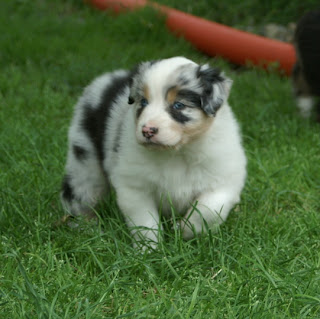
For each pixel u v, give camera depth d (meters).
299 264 4.68
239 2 13.27
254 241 4.92
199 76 4.59
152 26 11.61
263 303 4.09
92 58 10.25
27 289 4.14
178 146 4.55
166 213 5.25
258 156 6.78
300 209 5.75
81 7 13.39
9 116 8.05
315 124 8.27
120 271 4.54
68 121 7.93
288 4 13.07
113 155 5.07
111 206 5.47
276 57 10.62
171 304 4.04
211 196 4.92
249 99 8.99
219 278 4.45
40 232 5.07
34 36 11.10
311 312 4.10
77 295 4.21
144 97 4.58
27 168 6.39
